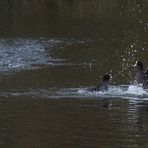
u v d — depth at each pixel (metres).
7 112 42.69
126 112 43.19
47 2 177.75
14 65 72.19
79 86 54.94
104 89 52.12
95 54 84.56
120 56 82.06
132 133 36.50
